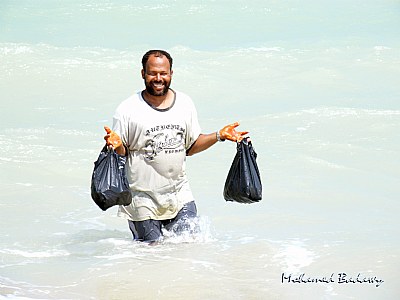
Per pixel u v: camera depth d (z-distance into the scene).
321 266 21.52
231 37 56.16
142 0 65.38
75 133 35.41
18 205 27.17
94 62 47.56
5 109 40.06
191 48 53.03
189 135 23.31
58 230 24.98
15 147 32.84
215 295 19.72
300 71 46.78
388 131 35.25
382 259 21.89
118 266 21.67
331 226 24.86
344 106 39.59
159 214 23.47
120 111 22.70
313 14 62.59
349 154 32.44
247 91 42.97
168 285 20.34
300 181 29.22
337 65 47.94
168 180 23.27
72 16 61.47
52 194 28.31
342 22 60.12
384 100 40.78
